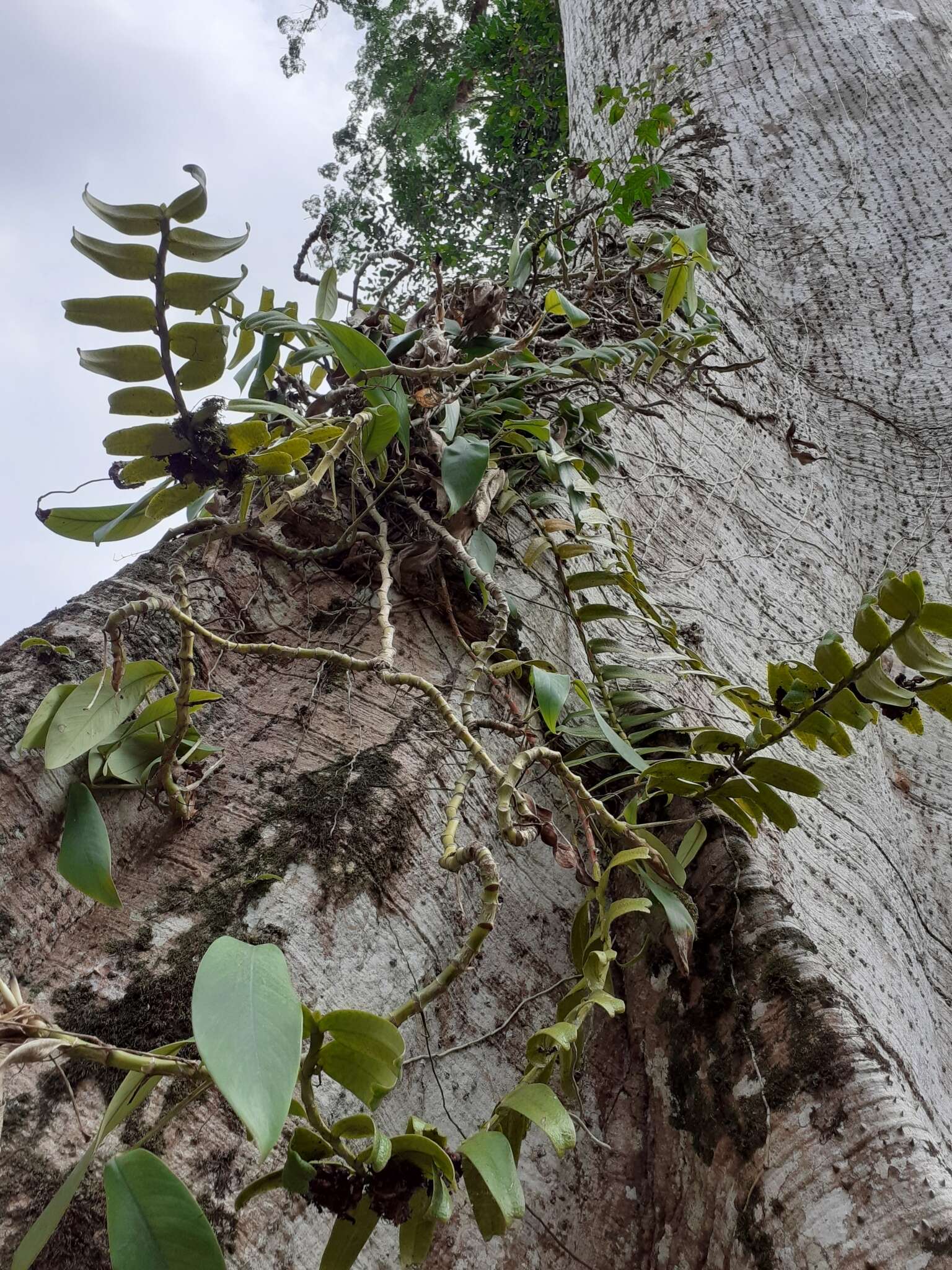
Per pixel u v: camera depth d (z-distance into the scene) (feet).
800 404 9.88
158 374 3.40
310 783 3.92
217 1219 2.92
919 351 10.61
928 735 7.86
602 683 4.77
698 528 7.20
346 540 4.53
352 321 5.70
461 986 3.88
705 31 13.39
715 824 4.27
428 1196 2.55
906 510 9.41
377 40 26.18
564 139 23.77
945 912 6.49
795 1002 3.71
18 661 3.69
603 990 3.20
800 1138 3.44
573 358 5.78
